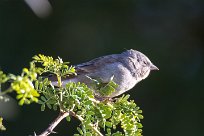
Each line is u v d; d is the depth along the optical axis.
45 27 15.94
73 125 14.86
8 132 14.25
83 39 15.98
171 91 15.77
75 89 5.07
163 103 15.62
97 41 16.03
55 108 5.03
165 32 17.27
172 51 16.81
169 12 17.50
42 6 8.56
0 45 15.45
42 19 15.80
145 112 15.48
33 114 14.55
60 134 14.81
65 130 14.85
